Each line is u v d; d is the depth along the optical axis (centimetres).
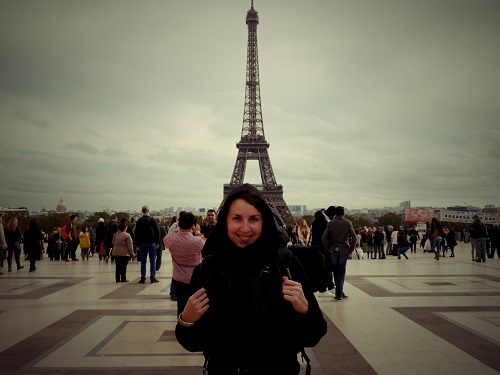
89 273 2878
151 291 2077
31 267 2995
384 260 3947
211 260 434
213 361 421
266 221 438
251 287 409
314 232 1964
